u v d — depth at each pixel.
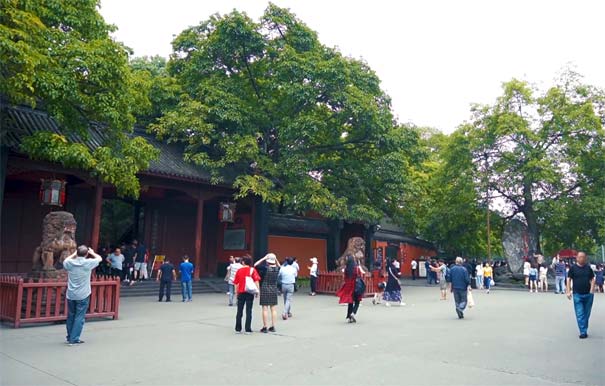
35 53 11.73
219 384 6.77
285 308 13.78
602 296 23.42
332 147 26.86
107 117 14.55
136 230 27.23
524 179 32.31
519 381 6.93
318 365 7.89
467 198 34.47
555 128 32.16
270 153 26.59
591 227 32.81
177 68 26.98
